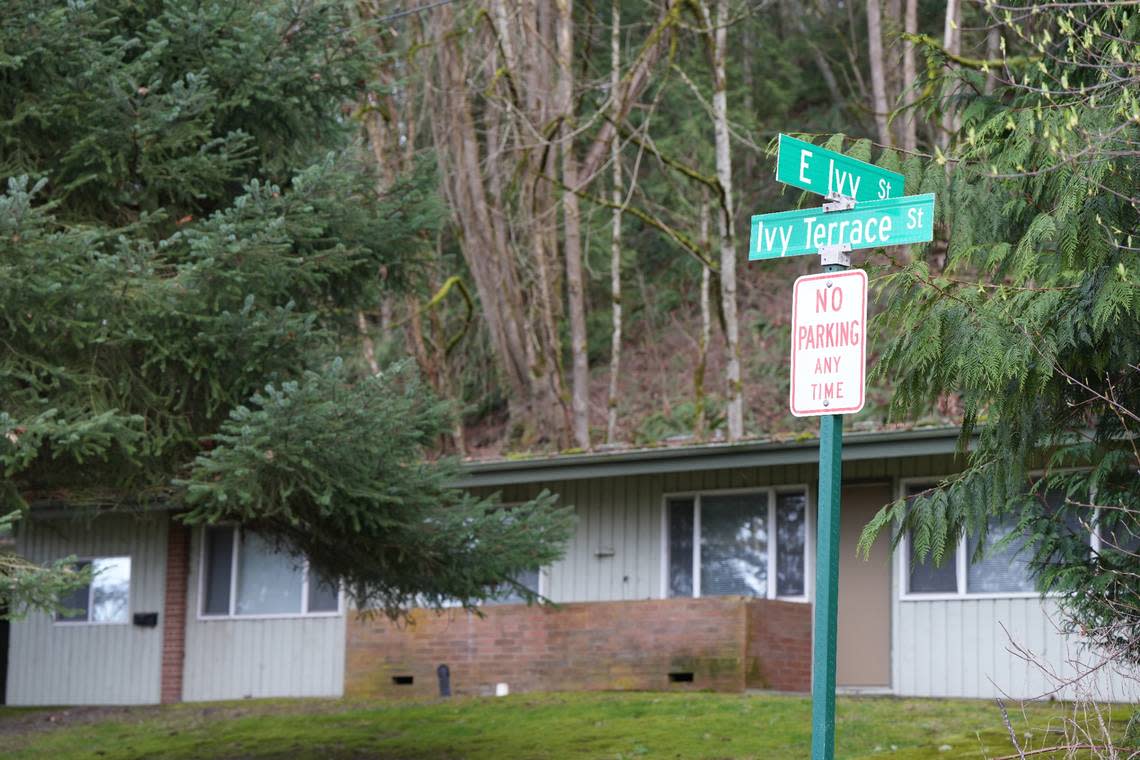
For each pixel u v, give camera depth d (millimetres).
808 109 33781
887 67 24922
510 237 26188
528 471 17047
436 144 24078
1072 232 6961
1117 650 7941
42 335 10531
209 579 20594
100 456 10938
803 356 5379
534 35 23641
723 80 22469
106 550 21312
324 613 19562
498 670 17672
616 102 24125
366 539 12031
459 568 12398
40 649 21547
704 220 28172
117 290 10258
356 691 18562
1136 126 6965
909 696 15305
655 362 31000
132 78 10984
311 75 12203
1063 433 8336
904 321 7230
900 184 5871
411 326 24328
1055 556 9797
